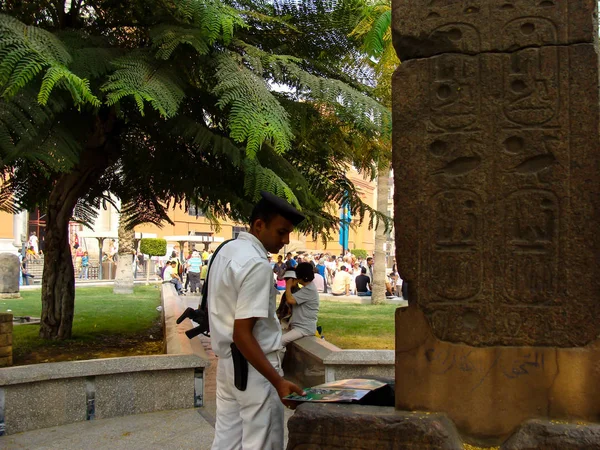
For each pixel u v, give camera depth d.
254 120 5.25
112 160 6.94
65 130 5.47
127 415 5.01
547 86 2.58
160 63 5.70
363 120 6.01
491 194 2.62
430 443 2.48
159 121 6.20
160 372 5.17
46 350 6.67
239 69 5.61
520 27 2.62
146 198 8.51
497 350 2.59
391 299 17.58
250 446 2.67
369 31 6.84
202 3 5.39
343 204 8.45
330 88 6.00
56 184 7.13
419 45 2.75
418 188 2.71
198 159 7.14
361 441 2.56
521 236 2.59
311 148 8.01
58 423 4.72
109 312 11.21
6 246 24.62
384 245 14.98
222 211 8.00
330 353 5.58
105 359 4.99
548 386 2.53
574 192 2.54
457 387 2.62
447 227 2.66
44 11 6.72
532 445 2.41
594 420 2.48
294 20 7.14
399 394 2.69
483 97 2.65
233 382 2.75
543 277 2.56
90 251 32.44
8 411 4.48
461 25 2.70
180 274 20.72
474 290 2.62
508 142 2.62
